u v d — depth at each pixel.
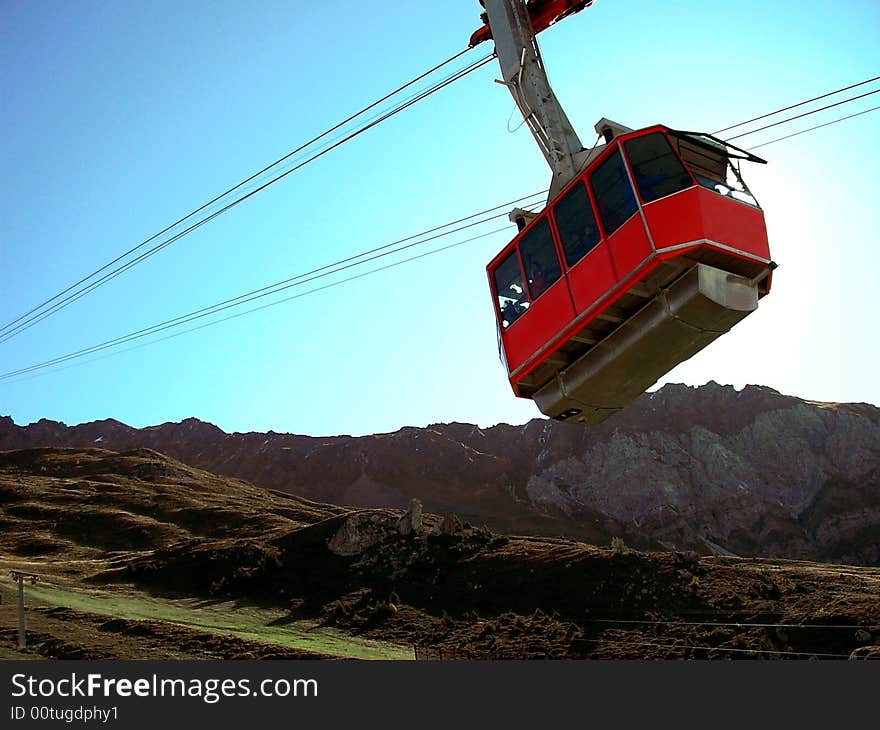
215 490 149.38
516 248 21.53
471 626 59.16
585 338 19.97
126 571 76.00
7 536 99.62
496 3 23.06
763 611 54.09
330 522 85.50
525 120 22.17
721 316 18.75
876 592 55.62
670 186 18.14
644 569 64.75
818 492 197.25
